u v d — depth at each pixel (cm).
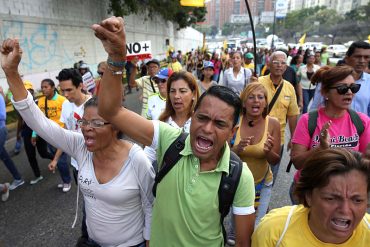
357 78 291
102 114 142
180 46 4250
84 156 179
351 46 289
